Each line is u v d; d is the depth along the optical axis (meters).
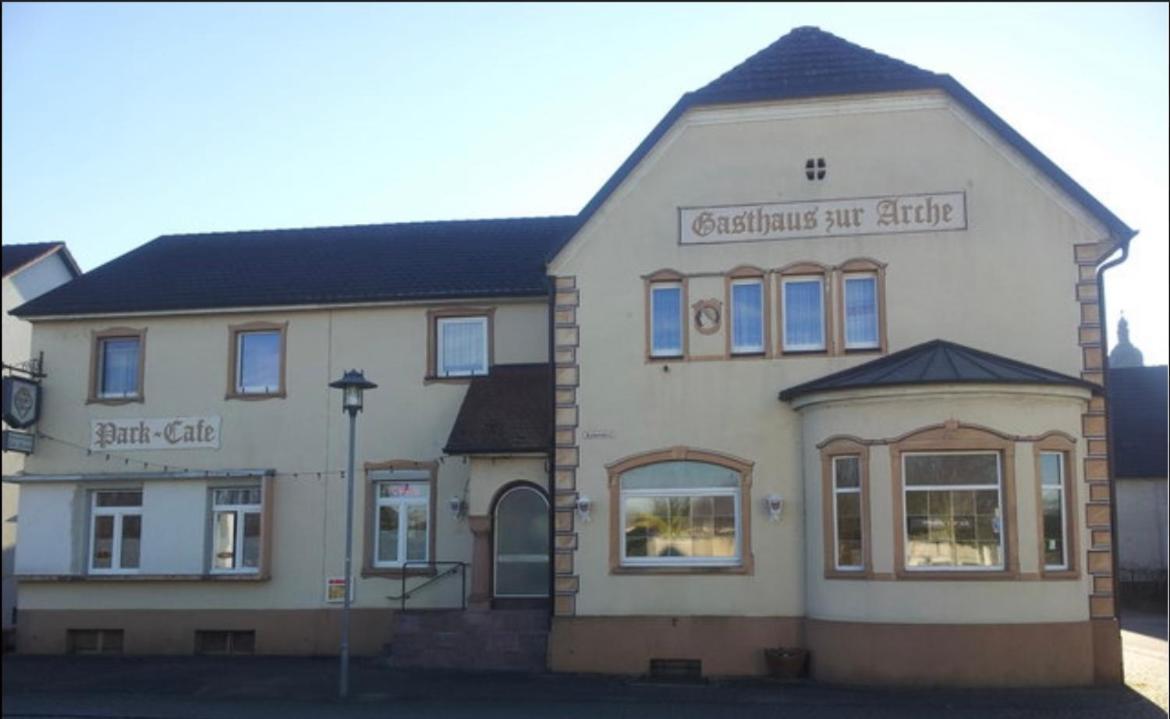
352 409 18.05
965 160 19.86
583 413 20.38
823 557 18.80
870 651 17.98
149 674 20.30
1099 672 18.00
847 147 20.20
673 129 20.75
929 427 18.03
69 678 19.86
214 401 24.20
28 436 24.47
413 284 24.00
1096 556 18.27
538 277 23.78
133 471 24.23
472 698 17.31
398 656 20.59
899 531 18.05
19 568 24.33
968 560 17.94
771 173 20.36
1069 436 18.34
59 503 24.44
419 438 23.28
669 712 15.99
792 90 20.25
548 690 17.98
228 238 28.27
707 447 19.92
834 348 19.73
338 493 23.45
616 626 19.75
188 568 23.80
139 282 25.80
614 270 20.62
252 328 24.31
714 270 20.31
